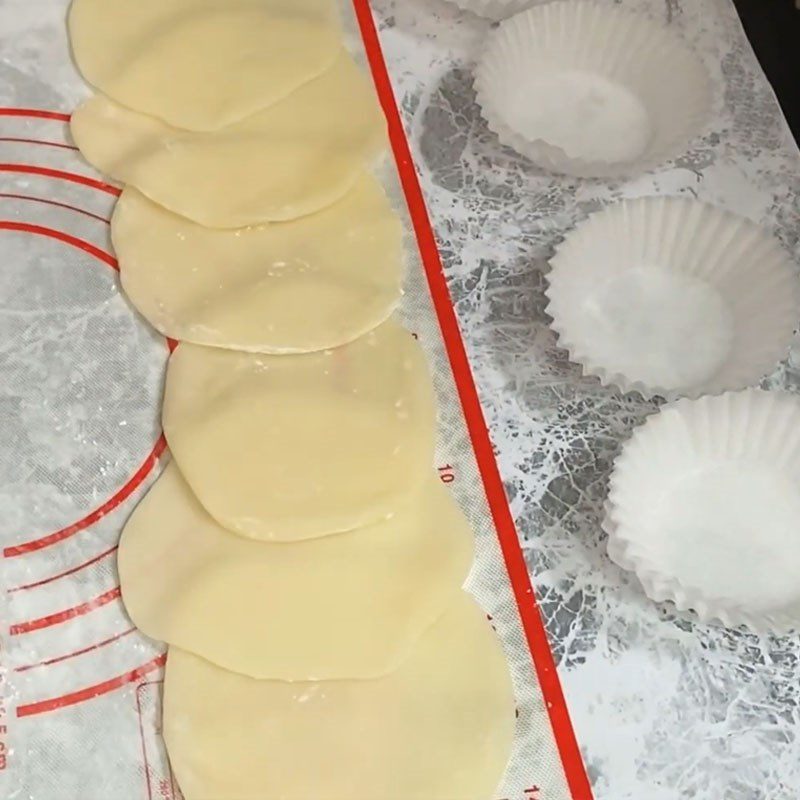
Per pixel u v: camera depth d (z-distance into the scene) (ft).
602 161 2.52
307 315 2.18
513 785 1.86
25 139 2.44
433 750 1.81
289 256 2.26
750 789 1.89
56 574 1.99
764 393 2.11
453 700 1.86
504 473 2.16
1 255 2.30
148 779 1.82
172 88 2.43
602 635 2.01
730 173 2.60
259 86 2.43
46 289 2.28
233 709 1.82
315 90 2.48
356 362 2.17
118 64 2.48
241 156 2.35
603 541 2.10
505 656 1.97
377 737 1.81
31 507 2.05
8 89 2.50
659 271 2.43
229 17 2.53
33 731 1.86
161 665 1.92
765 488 2.14
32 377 2.19
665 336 2.33
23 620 1.94
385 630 1.88
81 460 2.11
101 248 2.33
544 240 2.47
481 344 2.31
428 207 2.49
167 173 2.32
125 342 2.23
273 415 2.07
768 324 2.26
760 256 2.33
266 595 1.90
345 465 2.03
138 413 2.16
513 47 2.67
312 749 1.79
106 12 2.56
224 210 2.28
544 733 1.91
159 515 2.02
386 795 1.75
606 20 2.66
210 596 1.90
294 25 2.55
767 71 3.00
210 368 2.15
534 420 2.23
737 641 2.02
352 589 1.92
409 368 2.19
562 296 2.30
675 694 1.97
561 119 2.63
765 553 2.06
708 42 2.83
